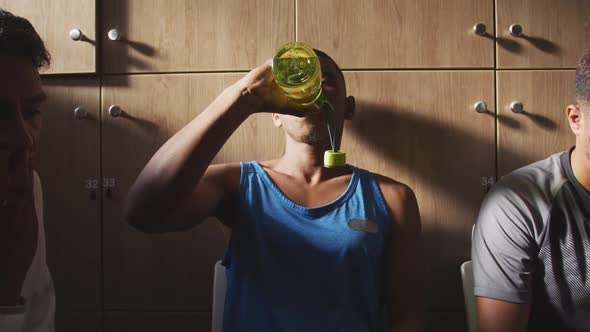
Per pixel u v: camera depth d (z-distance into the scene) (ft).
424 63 4.23
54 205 4.37
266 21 4.28
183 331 4.28
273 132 4.31
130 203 2.49
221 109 2.49
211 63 4.30
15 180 1.76
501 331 3.02
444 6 4.24
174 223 2.71
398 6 4.25
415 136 4.26
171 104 4.33
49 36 4.29
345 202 3.12
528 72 4.23
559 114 4.21
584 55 2.93
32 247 1.93
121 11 4.33
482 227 3.27
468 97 4.24
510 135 4.24
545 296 3.12
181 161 2.39
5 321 1.90
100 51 4.36
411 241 3.21
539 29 4.22
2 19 1.80
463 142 4.25
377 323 3.06
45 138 4.39
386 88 4.26
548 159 3.40
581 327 3.04
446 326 4.24
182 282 4.30
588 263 3.01
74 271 4.34
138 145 4.34
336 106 3.26
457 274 4.25
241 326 2.85
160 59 4.33
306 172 3.27
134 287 4.31
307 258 2.90
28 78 1.78
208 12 4.31
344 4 4.26
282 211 3.02
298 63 2.43
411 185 4.27
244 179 3.14
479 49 4.23
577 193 3.10
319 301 2.84
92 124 4.37
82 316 4.32
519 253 3.09
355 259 2.92
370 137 4.27
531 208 3.14
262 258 2.89
